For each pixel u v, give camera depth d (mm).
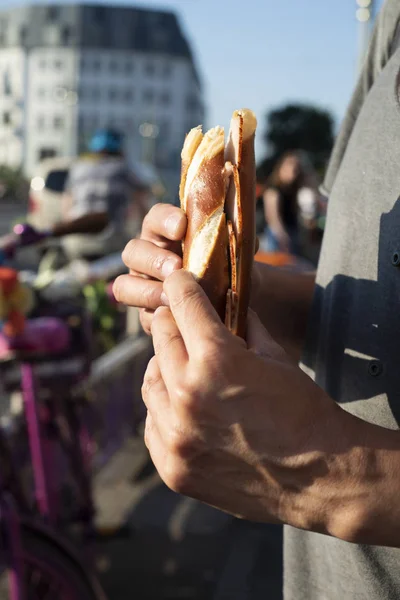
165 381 704
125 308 4074
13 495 2328
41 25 94688
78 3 95625
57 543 2307
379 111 975
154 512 3754
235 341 699
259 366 693
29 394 2568
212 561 3320
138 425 4379
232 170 757
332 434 697
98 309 3500
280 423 689
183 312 710
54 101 94312
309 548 1035
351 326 948
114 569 3232
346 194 1014
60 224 2453
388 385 881
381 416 886
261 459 692
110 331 3682
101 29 94688
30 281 2617
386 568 884
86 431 3115
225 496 714
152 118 94625
